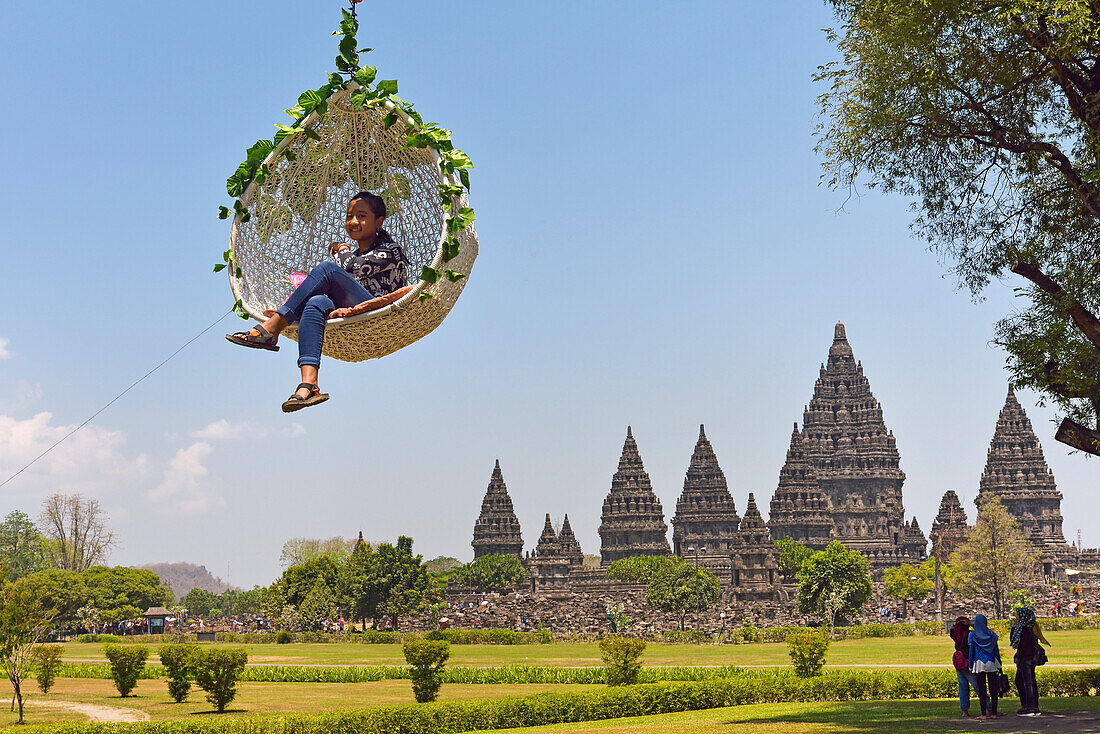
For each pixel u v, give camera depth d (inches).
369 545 5570.9
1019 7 876.6
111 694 1753.2
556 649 3447.3
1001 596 5718.5
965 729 940.0
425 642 1562.5
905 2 946.1
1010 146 989.2
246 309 534.3
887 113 975.6
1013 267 1003.3
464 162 536.7
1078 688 1418.6
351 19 549.0
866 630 4104.3
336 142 590.2
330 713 1246.3
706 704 1448.1
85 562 6087.6
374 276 552.1
